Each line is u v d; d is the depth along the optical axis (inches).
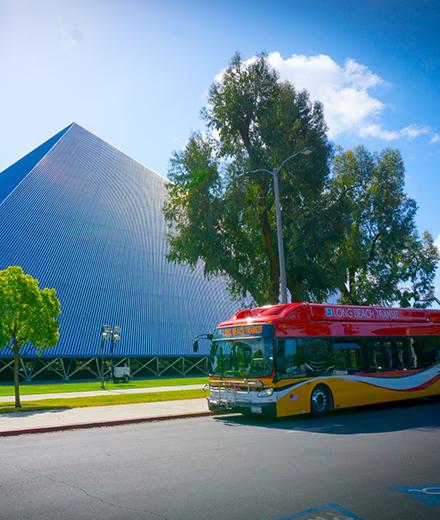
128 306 2123.5
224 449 407.2
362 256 1402.6
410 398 810.8
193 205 1091.3
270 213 1163.3
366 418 625.0
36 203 2156.7
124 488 285.3
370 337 730.8
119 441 465.4
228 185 1091.9
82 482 301.1
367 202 1425.9
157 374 2084.2
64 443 463.2
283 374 605.6
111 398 895.7
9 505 255.1
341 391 667.4
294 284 1113.4
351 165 1455.5
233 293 1235.2
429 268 1552.7
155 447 424.5
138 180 2827.3
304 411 620.4
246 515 234.5
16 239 1941.4
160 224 2659.9
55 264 1995.6
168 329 2191.2
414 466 334.6
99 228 2325.3
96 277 2110.0
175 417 660.7
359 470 323.6
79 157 2596.0
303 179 1088.8
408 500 257.1
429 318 838.5
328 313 686.5
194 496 266.5
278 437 471.2
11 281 765.3
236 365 635.5
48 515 237.6
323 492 271.9
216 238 1077.8
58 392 1135.0
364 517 231.6
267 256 1159.0
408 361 774.5
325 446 415.5
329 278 1103.6
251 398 605.3
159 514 237.1
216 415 692.1
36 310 772.6
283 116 1115.3
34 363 1787.6
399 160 1457.9
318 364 650.2
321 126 1157.1
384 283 1444.4
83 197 2401.6
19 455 401.1
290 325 634.8
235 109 1127.0
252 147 1108.5
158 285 2335.1
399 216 1419.8
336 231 1090.7
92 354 1872.5
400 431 503.2
